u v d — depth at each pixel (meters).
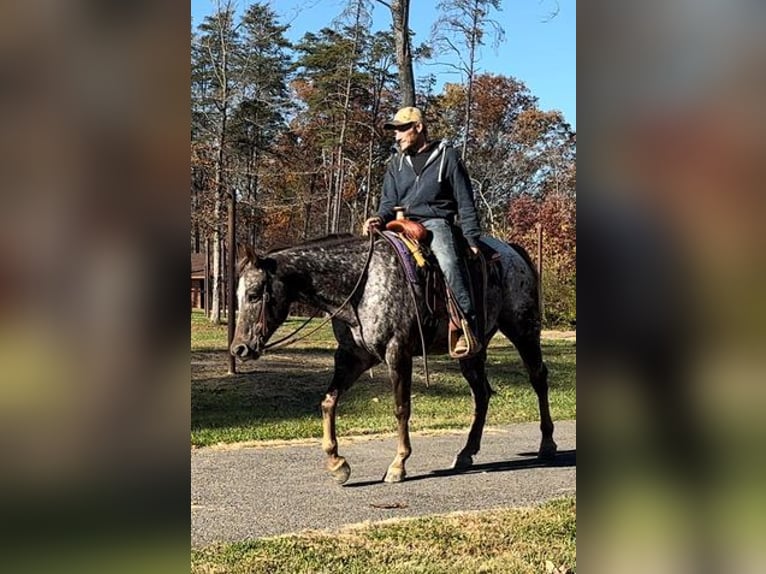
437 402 9.81
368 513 4.72
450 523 4.45
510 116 39.94
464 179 5.74
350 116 32.38
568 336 18.81
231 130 24.84
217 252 23.25
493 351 16.00
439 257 5.62
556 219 26.61
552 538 4.14
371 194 35.22
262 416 8.57
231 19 20.89
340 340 5.68
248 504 4.93
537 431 7.98
